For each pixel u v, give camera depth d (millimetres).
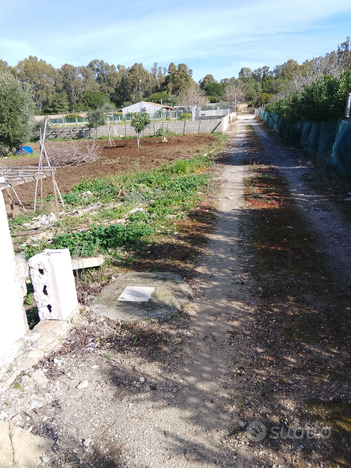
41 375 3318
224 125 34375
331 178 10773
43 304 3996
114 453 2580
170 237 6898
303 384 3119
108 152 23703
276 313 4188
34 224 8656
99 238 6648
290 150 18234
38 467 2490
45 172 9875
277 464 2447
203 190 10781
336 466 2412
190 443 2639
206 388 3150
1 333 3402
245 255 5902
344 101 12008
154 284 4988
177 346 3717
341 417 2771
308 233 6789
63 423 2852
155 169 14852
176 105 70250
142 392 3139
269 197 9617
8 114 25156
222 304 4469
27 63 91250
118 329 4020
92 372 3400
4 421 2842
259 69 115812
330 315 4086
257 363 3406
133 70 92562
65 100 70938
